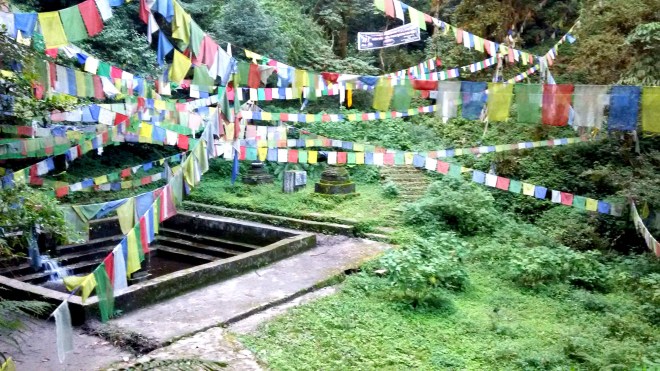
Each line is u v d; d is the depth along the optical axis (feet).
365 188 58.65
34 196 24.47
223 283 32.58
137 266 13.24
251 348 23.31
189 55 17.29
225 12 65.00
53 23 13.96
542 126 52.49
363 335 25.59
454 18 73.31
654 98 14.42
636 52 40.86
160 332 24.58
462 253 34.58
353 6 87.20
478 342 25.59
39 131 26.73
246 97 35.45
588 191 46.91
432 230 44.11
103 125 30.12
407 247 36.40
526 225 45.32
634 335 26.45
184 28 15.84
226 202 53.52
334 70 75.66
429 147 62.85
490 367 23.00
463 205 44.91
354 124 68.95
